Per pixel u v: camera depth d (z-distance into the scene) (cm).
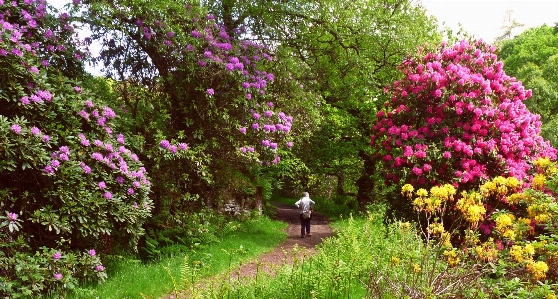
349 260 592
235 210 1323
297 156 1994
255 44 1161
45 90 697
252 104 1056
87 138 736
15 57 666
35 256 623
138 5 941
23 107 664
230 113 1061
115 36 935
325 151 1978
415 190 899
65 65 891
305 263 633
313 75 1494
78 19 885
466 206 471
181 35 980
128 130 949
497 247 496
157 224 970
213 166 1123
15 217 595
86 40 939
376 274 489
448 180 868
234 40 1138
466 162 827
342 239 738
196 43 1009
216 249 923
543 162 486
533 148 868
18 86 656
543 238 445
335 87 1727
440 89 904
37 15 830
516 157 852
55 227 623
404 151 912
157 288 654
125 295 627
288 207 2273
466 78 891
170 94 1038
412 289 411
